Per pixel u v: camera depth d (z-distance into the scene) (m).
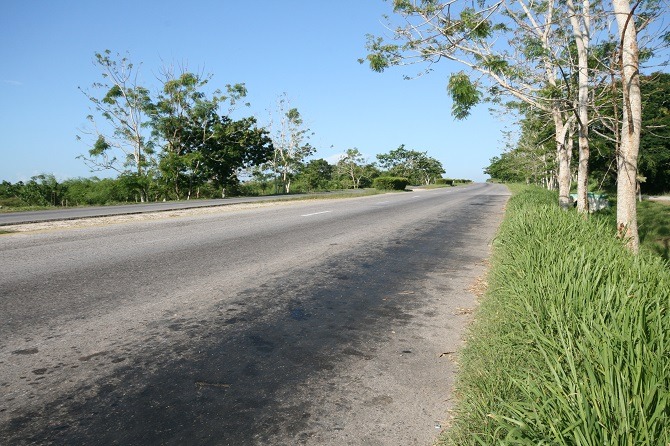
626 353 2.05
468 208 19.59
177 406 2.67
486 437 2.08
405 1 7.76
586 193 10.27
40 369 3.15
